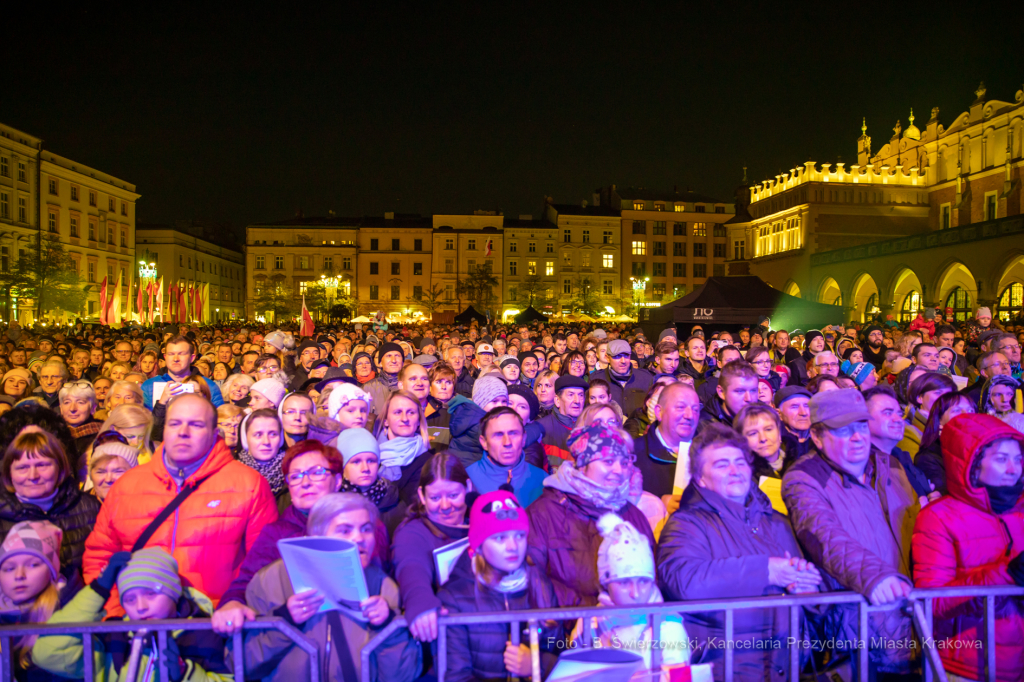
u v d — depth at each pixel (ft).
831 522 10.53
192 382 20.57
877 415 12.55
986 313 43.19
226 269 291.17
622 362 25.99
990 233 113.19
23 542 9.86
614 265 266.57
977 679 9.94
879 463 12.34
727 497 10.74
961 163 161.38
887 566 9.46
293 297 264.11
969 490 10.42
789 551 10.93
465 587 9.96
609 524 10.11
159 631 8.86
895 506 12.08
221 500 11.30
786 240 184.85
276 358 25.14
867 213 173.17
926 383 17.38
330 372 20.99
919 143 179.01
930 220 173.17
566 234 265.75
